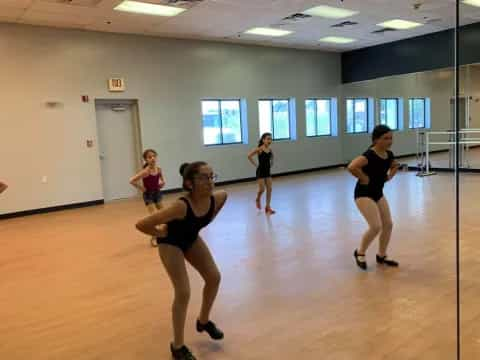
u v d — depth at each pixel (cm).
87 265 454
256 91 1137
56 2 675
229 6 746
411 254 425
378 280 360
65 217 759
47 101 823
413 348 246
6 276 431
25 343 281
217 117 1082
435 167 1021
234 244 502
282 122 1217
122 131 945
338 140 1337
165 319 309
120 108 936
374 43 1171
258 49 1134
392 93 1180
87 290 378
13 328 306
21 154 798
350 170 366
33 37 802
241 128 1133
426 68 1067
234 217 659
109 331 294
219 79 1065
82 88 863
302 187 954
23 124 798
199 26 882
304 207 712
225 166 1092
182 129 1011
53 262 473
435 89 1046
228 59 1079
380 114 1225
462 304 294
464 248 421
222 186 1062
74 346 274
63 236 605
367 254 434
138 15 775
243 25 895
